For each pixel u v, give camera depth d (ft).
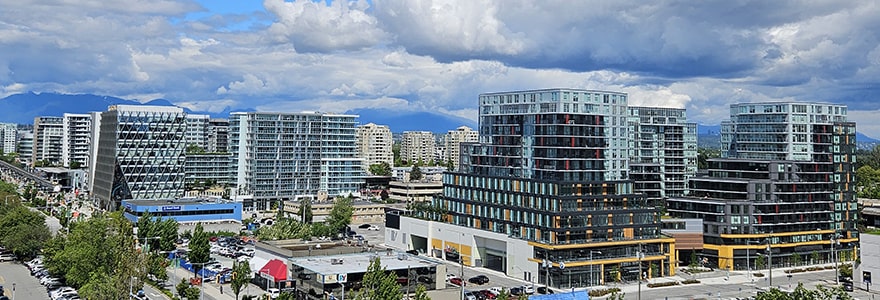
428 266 584.81
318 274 539.70
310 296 555.69
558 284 653.30
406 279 572.51
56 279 627.46
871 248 648.79
